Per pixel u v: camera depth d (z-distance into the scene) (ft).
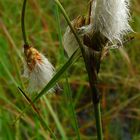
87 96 1.50
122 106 1.37
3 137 1.03
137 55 1.62
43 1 1.86
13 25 1.57
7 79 1.29
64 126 1.31
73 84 1.51
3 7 1.72
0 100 1.22
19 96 1.15
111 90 1.52
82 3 1.54
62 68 0.56
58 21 0.78
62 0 1.47
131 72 1.50
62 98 1.36
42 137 1.07
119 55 1.56
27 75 0.61
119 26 0.54
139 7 1.60
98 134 0.61
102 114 1.35
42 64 0.60
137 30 1.54
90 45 0.55
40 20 1.74
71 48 0.59
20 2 1.56
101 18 0.53
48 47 1.50
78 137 0.73
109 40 0.55
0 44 1.46
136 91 1.50
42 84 0.61
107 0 0.53
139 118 1.41
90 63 0.57
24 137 1.23
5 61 1.33
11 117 1.14
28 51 0.60
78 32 0.56
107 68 1.55
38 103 1.16
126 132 1.42
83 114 1.47
